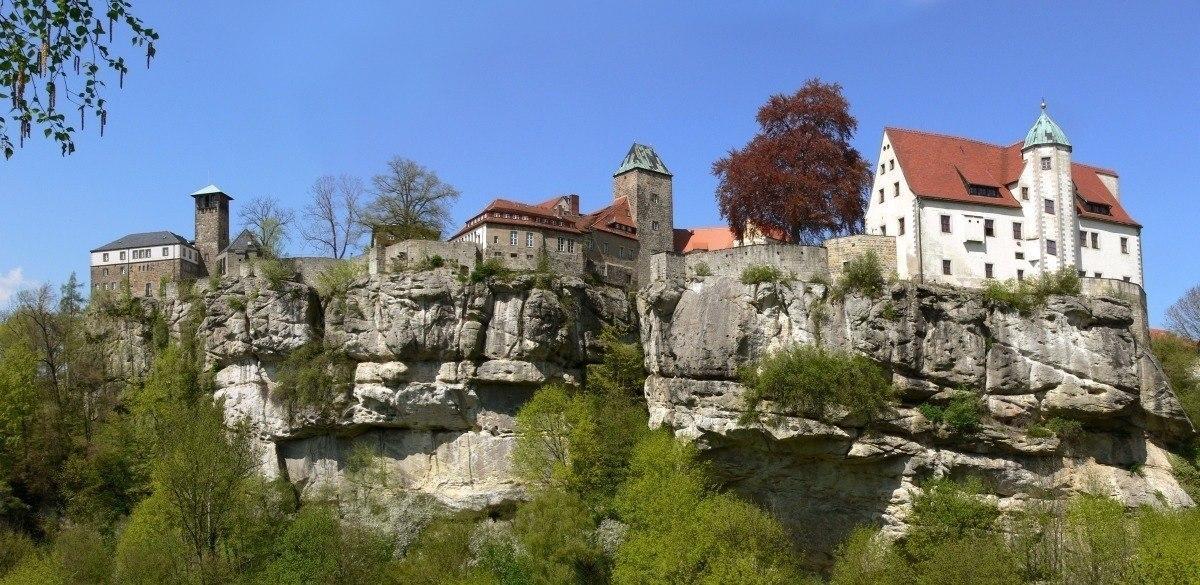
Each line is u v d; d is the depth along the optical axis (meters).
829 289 73.12
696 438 73.00
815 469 71.88
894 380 71.19
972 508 68.38
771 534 66.31
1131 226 86.31
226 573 68.44
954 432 70.88
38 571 72.19
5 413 86.94
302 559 68.19
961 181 81.19
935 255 78.62
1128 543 65.44
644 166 113.56
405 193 104.81
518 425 77.00
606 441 75.56
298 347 82.12
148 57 23.36
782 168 87.19
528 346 78.00
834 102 87.62
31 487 86.81
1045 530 66.88
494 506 77.25
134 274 135.50
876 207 84.56
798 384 69.25
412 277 78.88
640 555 66.56
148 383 90.69
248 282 86.38
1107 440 75.06
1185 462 77.56
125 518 83.62
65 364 96.62
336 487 80.81
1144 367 75.88
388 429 81.25
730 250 76.31
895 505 69.88
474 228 98.62
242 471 74.12
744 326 73.31
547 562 67.75
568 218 102.00
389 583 68.25
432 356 78.62
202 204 132.75
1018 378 73.31
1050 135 82.00
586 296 83.62
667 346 76.38
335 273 84.00
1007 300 74.69
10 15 22.84
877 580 63.91
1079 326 74.00
